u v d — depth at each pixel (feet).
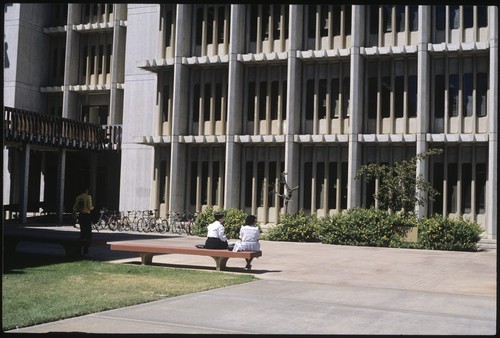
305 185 101.35
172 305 30.14
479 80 92.22
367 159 98.07
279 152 103.30
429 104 94.02
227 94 106.42
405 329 25.08
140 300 31.01
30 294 32.24
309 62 101.81
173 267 48.29
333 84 100.89
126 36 123.65
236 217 89.71
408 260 58.85
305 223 84.69
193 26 108.99
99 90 135.74
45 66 141.49
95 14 138.31
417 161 90.27
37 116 108.17
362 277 44.68
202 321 26.21
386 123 97.14
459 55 92.94
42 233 86.79
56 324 24.93
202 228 90.48
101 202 138.21
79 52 140.26
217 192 106.42
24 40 135.13
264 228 99.09
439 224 74.54
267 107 103.50
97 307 28.48
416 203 84.23
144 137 108.99
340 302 32.12
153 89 119.85
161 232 98.73
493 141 87.61
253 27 105.70
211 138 104.06
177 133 106.11
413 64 96.22
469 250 73.41
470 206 91.56
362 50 95.66
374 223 78.13
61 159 116.16
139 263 50.90
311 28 101.91
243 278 41.11
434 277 45.68
